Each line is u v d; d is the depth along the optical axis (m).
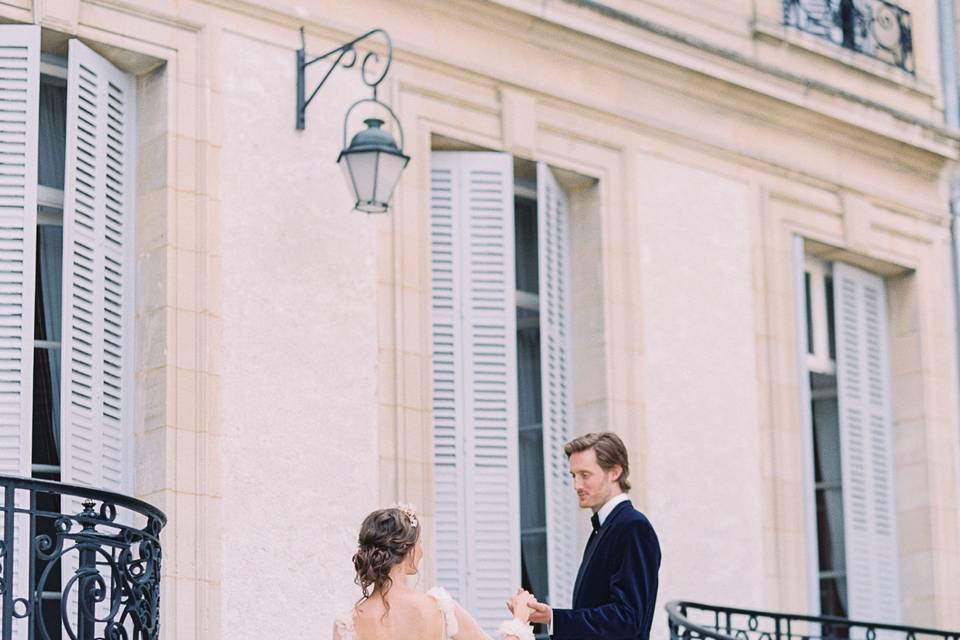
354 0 12.47
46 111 11.37
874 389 15.57
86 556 9.21
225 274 11.52
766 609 14.06
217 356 11.38
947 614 15.34
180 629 10.93
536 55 13.43
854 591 15.02
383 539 7.93
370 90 12.48
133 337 11.35
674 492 13.70
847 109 15.25
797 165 14.99
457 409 12.84
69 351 10.81
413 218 12.52
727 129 14.59
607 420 13.38
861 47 15.61
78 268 10.98
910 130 15.71
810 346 15.30
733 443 14.13
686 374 13.95
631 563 8.43
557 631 8.30
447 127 12.85
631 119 13.92
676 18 14.27
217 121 11.66
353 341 12.02
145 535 9.56
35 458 10.88
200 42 11.68
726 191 14.49
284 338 11.71
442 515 12.70
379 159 11.30
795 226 14.93
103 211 11.22
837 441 15.40
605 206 13.68
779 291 14.71
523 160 13.33
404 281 12.37
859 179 15.45
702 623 13.65
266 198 11.80
